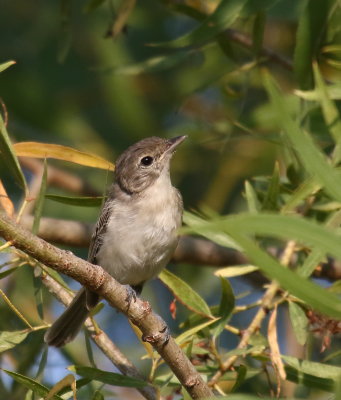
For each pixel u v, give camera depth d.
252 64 12.31
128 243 11.93
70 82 15.73
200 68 15.44
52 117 15.60
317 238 5.83
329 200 10.77
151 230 11.93
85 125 15.88
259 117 12.00
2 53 15.78
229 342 14.10
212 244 13.33
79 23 15.84
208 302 14.75
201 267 14.43
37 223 9.68
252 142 14.69
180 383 9.39
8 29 16.03
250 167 14.66
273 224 5.82
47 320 13.23
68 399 10.10
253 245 6.18
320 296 6.26
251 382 12.15
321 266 11.84
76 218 15.20
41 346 11.50
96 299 10.65
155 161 12.25
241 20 13.08
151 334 8.78
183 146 14.88
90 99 15.95
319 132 11.10
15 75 15.72
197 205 14.66
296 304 9.91
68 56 15.80
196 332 9.71
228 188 14.64
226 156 14.75
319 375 9.49
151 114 15.86
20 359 11.86
